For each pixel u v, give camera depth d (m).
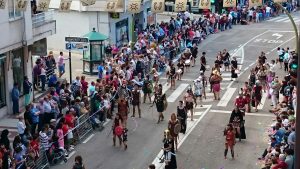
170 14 59.50
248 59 43.09
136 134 26.38
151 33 43.75
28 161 20.55
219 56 39.25
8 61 28.20
